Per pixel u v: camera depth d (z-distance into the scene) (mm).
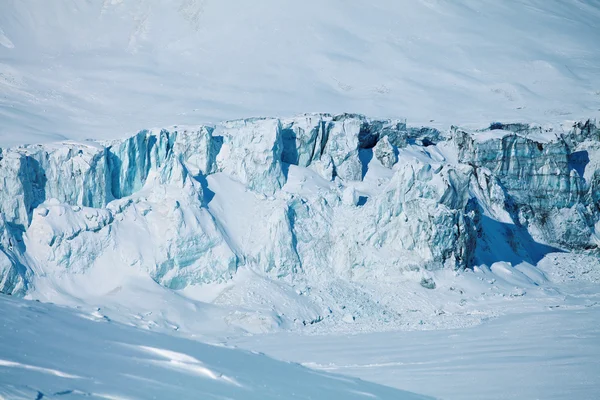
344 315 52719
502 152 72250
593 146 74500
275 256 56406
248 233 57875
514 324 47500
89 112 83062
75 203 54000
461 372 34438
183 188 56344
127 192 57469
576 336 42406
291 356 39625
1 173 50812
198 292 53719
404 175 57938
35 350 24422
